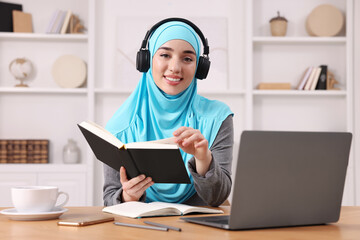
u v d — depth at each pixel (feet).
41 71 12.67
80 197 11.76
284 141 3.14
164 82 6.13
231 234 2.99
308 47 12.91
